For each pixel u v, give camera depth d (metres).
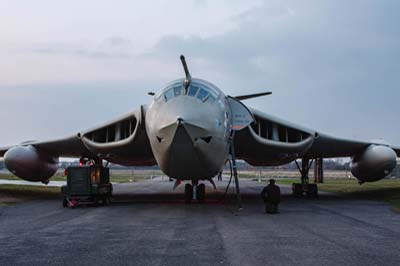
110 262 6.37
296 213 12.84
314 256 6.71
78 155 20.16
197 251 7.12
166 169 13.85
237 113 15.40
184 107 12.89
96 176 15.85
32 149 18.34
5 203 16.66
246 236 8.59
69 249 7.36
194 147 12.65
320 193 22.77
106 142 16.75
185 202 16.17
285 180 48.88
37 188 26.38
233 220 11.11
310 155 19.88
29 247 7.56
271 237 8.46
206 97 13.56
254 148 16.52
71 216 12.20
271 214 12.55
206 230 9.38
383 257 6.63
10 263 6.34
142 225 10.20
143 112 15.20
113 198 19.38
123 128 16.83
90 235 8.81
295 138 17.25
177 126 12.35
